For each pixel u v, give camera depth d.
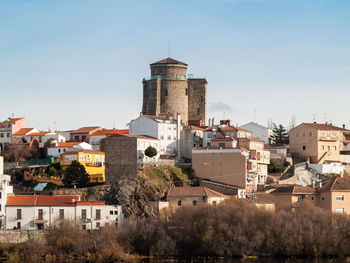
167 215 154.75
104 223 160.62
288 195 164.88
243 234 145.12
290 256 144.00
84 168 185.38
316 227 145.62
